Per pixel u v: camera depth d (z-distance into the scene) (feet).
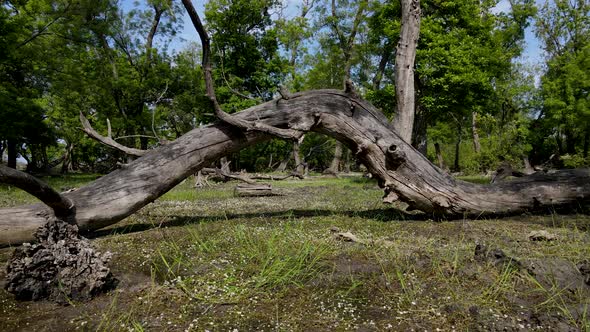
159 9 88.02
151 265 13.71
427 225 20.56
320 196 38.01
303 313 10.03
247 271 12.71
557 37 95.61
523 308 10.10
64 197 16.55
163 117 96.32
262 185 40.04
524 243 16.14
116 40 86.33
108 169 133.90
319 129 21.95
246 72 99.76
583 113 78.38
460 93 61.62
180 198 37.06
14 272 11.00
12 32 55.72
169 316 9.85
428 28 60.90
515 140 98.89
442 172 21.97
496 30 78.84
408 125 36.32
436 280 11.84
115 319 9.77
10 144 72.54
